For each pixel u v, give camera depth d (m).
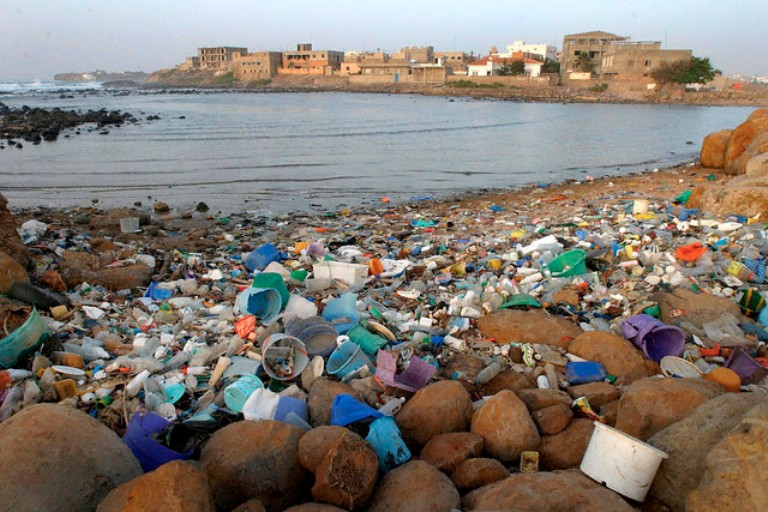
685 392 4.02
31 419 3.29
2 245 7.21
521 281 7.66
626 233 9.83
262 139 28.16
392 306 7.00
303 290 7.37
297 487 3.46
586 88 87.75
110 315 6.37
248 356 5.25
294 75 123.75
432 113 50.22
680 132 36.12
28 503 2.92
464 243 10.31
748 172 12.59
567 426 4.17
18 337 4.84
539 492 3.22
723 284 7.12
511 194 16.38
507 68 101.69
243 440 3.58
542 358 5.37
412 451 4.09
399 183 18.19
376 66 113.88
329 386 4.45
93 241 9.67
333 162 21.80
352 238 10.79
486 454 3.96
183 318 6.26
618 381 5.08
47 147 24.92
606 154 25.52
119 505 2.85
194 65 154.25
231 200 15.48
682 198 12.84
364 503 3.25
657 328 5.44
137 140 27.36
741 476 2.93
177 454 3.65
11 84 139.50
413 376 4.90
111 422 4.18
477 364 5.27
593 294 7.10
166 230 12.02
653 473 3.40
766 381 4.77
